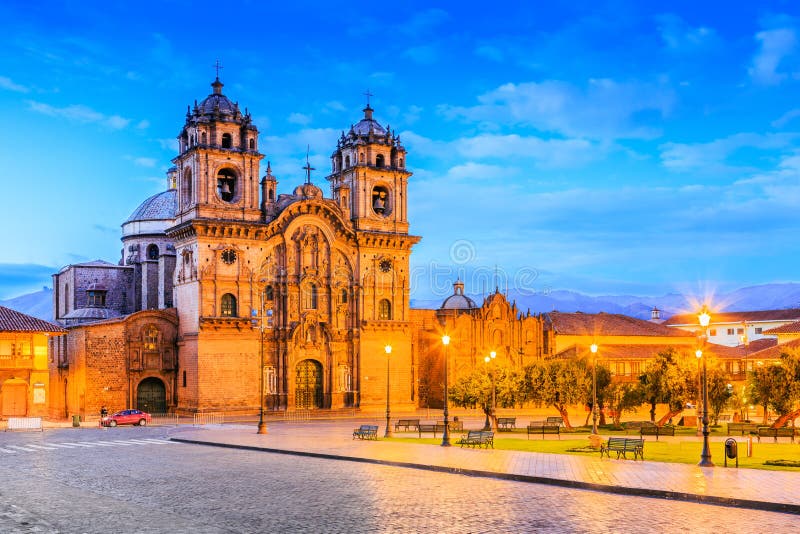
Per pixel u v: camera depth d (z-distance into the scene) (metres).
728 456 42.56
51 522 29.47
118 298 115.75
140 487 38.12
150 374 98.25
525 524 28.17
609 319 137.12
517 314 126.50
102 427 83.75
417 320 118.81
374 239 106.88
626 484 35.66
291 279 101.75
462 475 41.16
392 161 110.94
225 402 95.88
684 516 29.52
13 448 59.31
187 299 97.81
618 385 86.75
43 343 92.44
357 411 103.00
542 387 81.31
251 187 100.06
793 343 116.00
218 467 45.91
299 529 27.80
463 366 118.19
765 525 27.91
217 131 98.25
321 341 103.31
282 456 52.06
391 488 36.72
